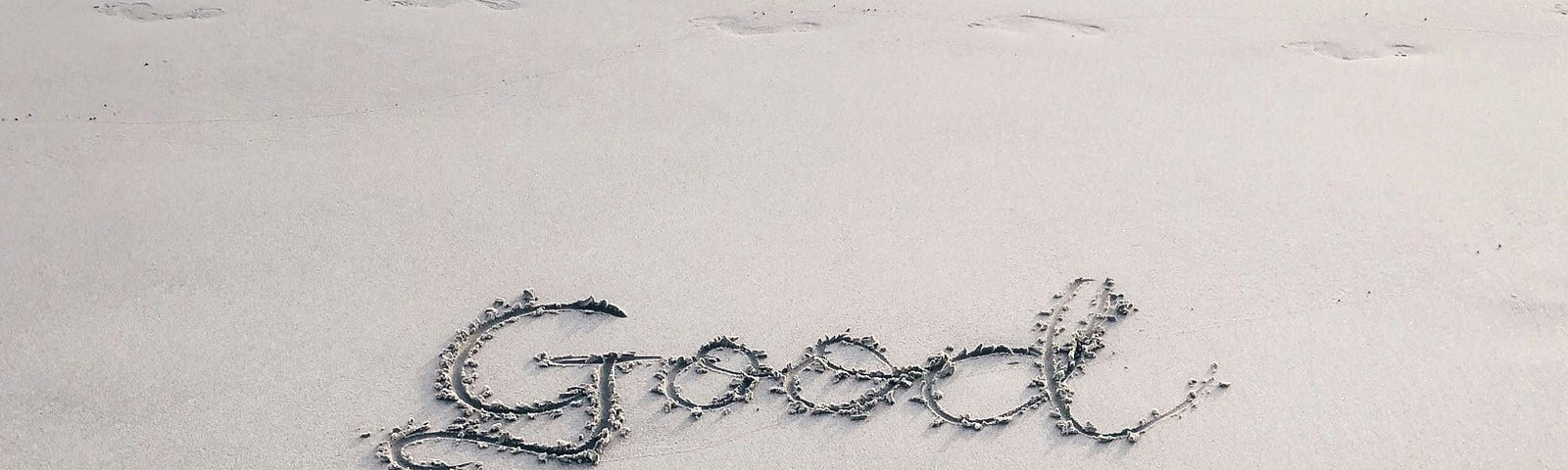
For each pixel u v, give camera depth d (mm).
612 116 2322
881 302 1782
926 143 2211
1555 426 1536
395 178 2115
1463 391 1597
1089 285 1812
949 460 1510
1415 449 1508
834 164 2146
